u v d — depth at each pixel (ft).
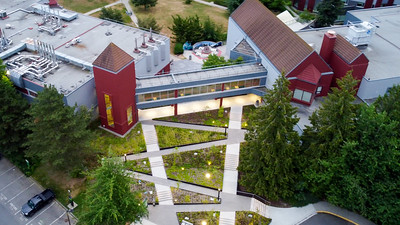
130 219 149.69
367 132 158.81
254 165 171.53
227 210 173.17
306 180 171.73
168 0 381.60
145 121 217.36
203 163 193.98
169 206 173.99
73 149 176.96
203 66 238.27
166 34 318.86
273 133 161.99
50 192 177.78
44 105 165.27
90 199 146.41
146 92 207.00
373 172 158.51
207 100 234.79
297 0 365.20
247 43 245.24
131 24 327.26
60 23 254.68
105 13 303.68
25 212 170.19
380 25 274.77
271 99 157.17
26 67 205.05
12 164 197.06
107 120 207.82
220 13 358.84
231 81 219.61
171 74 217.15
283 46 218.59
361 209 161.58
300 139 175.22
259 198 179.11
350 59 206.39
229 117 221.66
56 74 208.44
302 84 208.44
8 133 186.70
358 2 339.57
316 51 224.12
